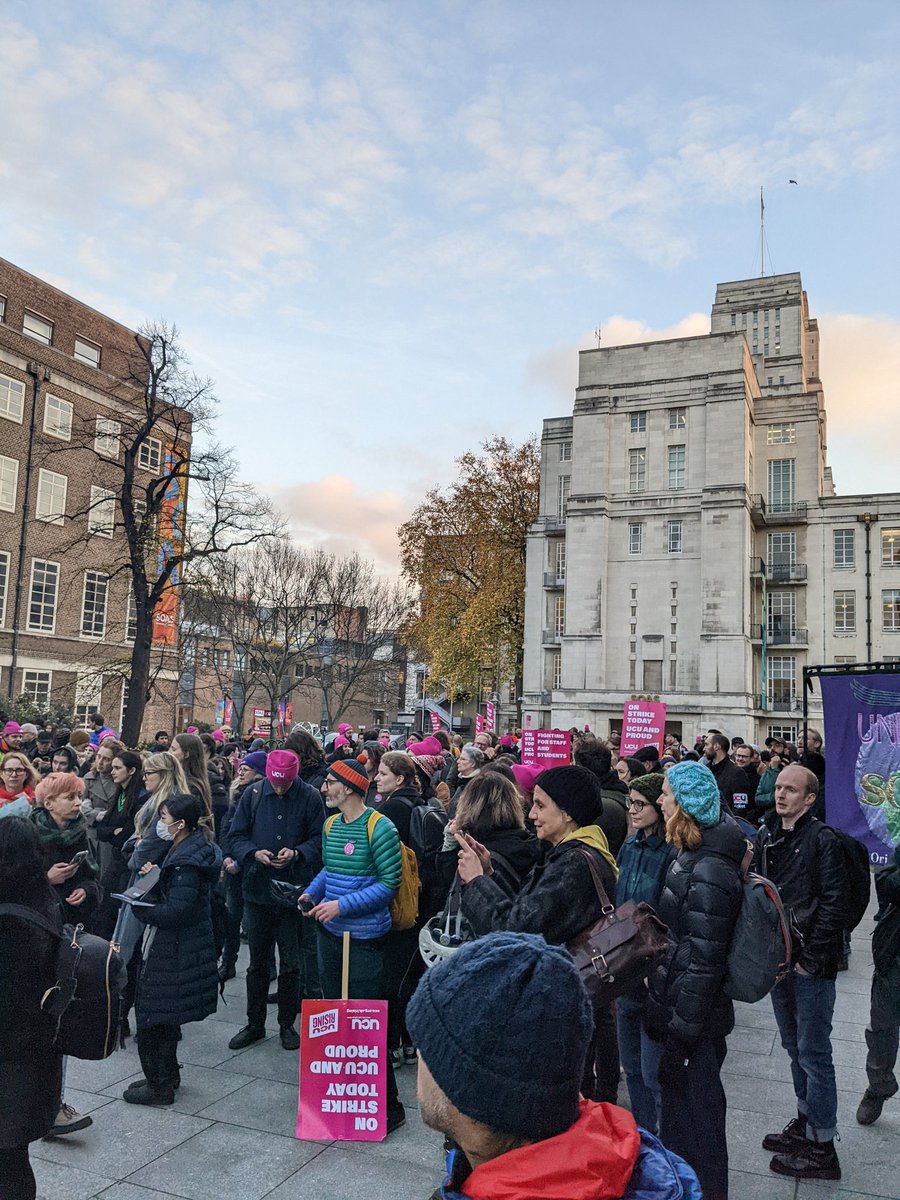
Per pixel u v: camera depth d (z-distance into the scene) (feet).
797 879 16.05
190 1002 17.35
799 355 244.22
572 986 4.65
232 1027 22.36
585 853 12.35
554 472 176.76
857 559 157.48
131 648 135.95
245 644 129.80
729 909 12.12
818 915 15.53
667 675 150.82
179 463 85.71
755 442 166.71
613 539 157.79
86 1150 15.47
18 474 121.19
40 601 123.03
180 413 93.91
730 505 148.87
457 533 165.37
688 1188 5.05
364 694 239.50
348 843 17.75
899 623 153.79
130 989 20.59
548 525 171.12
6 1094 10.44
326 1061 16.25
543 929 11.77
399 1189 14.26
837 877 15.69
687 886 12.55
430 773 25.71
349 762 18.11
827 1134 15.14
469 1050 4.37
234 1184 14.37
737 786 33.37
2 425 119.14
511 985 4.48
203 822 18.48
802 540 161.17
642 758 29.55
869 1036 17.44
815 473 161.48
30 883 11.02
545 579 169.78
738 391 151.23
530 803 22.30
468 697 170.09
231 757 45.62
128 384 136.67
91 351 136.46
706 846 12.71
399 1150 15.70
